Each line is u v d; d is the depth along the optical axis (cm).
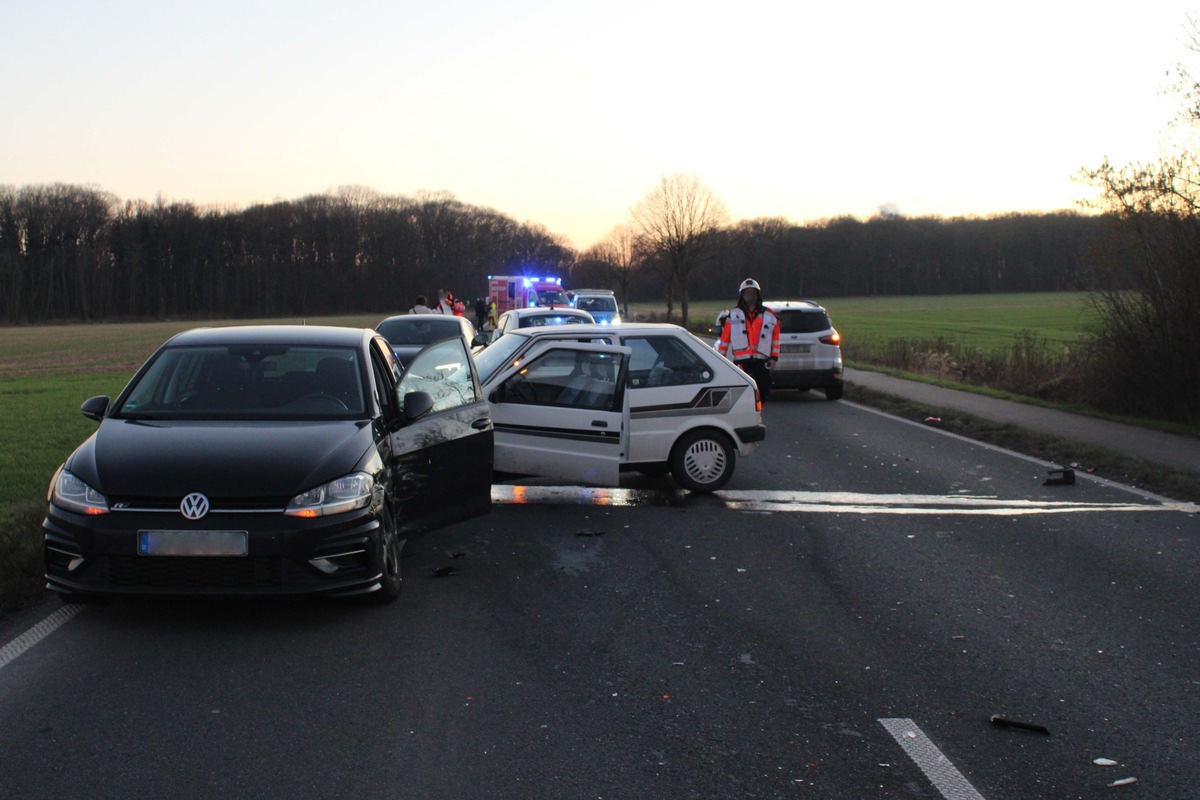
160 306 10350
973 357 2408
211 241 10700
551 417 863
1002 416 1518
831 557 709
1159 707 446
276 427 597
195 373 660
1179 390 1466
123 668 481
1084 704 448
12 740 400
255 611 575
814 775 376
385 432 624
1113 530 798
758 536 774
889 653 511
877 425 1491
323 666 486
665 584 637
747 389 953
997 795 363
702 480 945
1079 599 609
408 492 640
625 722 422
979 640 532
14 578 612
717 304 9850
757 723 423
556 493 951
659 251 5119
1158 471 1018
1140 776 379
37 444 1279
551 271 11906
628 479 1034
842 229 10888
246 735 406
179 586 525
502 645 518
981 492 960
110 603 586
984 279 10869
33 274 9594
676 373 944
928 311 8350
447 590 621
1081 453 1141
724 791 362
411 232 11588
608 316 3238
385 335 1981
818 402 1842
